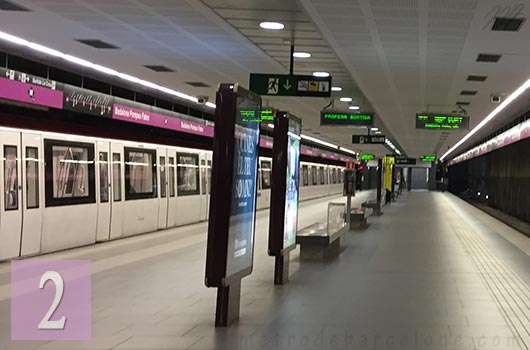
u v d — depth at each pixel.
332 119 15.62
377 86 12.06
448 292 7.27
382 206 29.77
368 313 6.07
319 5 6.27
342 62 9.62
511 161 23.69
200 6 6.93
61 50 9.87
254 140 5.93
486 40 7.65
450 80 11.06
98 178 12.27
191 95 15.90
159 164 15.25
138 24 7.88
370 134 29.31
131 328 5.39
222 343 4.90
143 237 13.50
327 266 9.34
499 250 11.77
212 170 5.15
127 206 13.46
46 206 10.41
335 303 6.54
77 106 11.99
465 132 25.22
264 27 7.97
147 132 15.92
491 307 6.43
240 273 5.63
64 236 10.99
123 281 7.87
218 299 5.49
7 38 9.02
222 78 12.57
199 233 14.48
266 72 11.62
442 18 6.61
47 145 10.51
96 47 9.55
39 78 10.67
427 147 40.16
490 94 12.80
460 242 13.21
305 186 38.03
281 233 7.50
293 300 6.68
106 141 12.67
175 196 16.17
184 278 8.11
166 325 5.51
